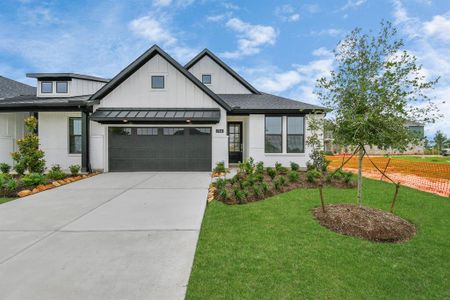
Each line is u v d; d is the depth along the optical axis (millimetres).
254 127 13984
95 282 3158
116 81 12742
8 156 13852
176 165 12844
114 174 11859
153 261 3658
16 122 14289
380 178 11281
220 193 7066
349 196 7367
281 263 3604
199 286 3084
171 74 13055
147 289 3025
